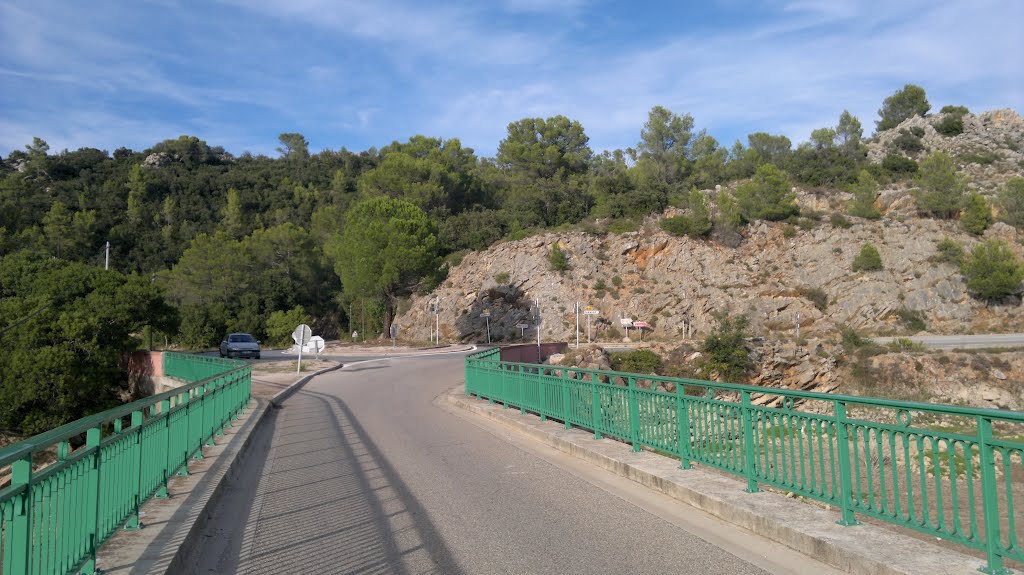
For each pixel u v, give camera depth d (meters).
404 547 6.20
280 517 7.42
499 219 78.44
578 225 72.19
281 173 124.00
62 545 4.53
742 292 61.16
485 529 6.76
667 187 75.94
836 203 75.56
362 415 17.48
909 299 59.69
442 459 10.84
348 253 61.22
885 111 135.38
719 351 41.25
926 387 38.03
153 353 37.50
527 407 15.16
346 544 6.35
